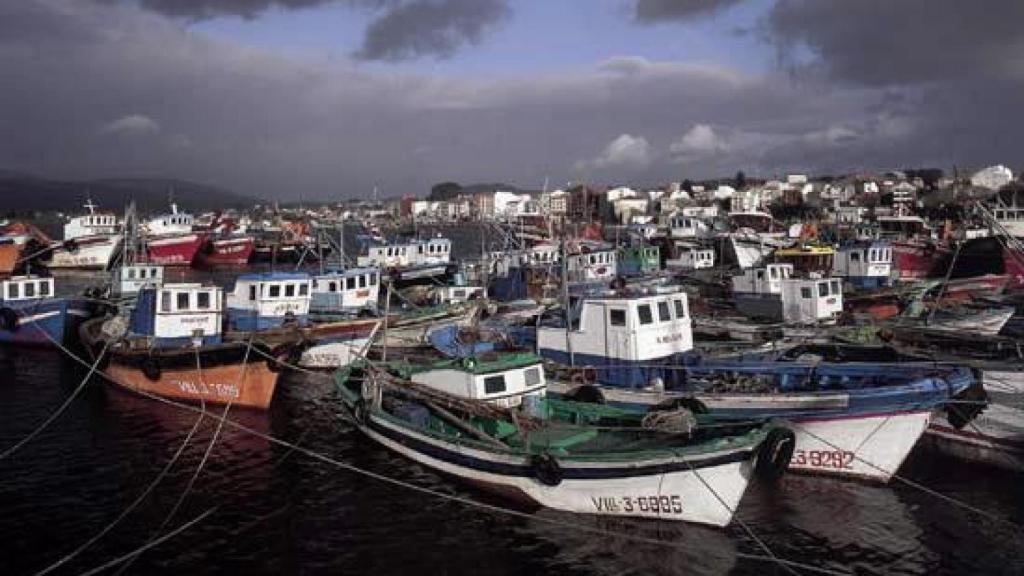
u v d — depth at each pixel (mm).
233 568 16859
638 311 24344
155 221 92000
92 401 29547
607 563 17031
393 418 22297
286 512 19656
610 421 21141
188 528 18734
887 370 22641
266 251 96688
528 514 19172
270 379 27438
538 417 21328
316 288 42312
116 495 20672
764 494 20344
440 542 18062
